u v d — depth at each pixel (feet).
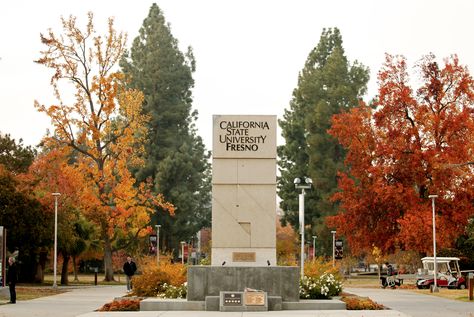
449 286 188.34
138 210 221.66
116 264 297.12
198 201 342.03
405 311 100.73
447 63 216.13
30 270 211.61
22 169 214.90
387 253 231.71
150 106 323.16
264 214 102.06
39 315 92.58
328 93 305.32
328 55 318.45
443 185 208.44
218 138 103.14
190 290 97.86
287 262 150.61
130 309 97.55
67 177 203.10
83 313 95.61
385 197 210.79
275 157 102.94
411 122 217.56
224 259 101.24
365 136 222.28
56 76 205.87
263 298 93.71
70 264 335.26
